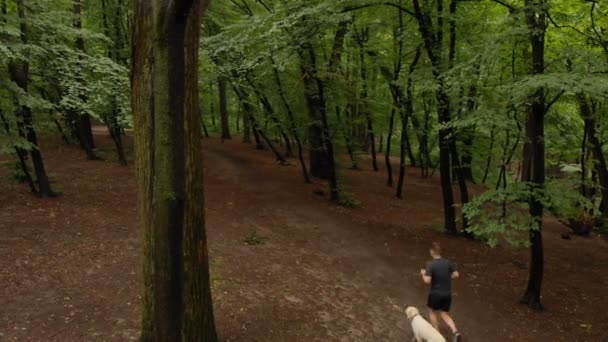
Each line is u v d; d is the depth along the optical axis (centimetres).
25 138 1363
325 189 1995
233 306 858
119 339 696
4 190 1461
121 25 2111
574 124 1656
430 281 834
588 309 1020
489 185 2547
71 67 1412
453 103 1346
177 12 423
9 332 677
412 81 1412
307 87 1795
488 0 1438
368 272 1155
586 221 1703
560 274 1249
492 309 992
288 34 1421
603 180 1811
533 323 941
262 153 2897
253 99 2233
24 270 884
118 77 1492
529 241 945
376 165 2802
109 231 1177
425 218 1758
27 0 1305
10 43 1177
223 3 2127
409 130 2361
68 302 794
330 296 980
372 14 1689
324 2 1331
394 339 826
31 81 1478
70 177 1772
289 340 771
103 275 919
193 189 623
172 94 448
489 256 1362
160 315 487
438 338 718
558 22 1168
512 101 934
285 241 1310
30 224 1148
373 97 2127
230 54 1568
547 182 976
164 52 440
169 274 479
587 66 896
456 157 1525
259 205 1653
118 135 2095
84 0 2077
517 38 1031
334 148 2069
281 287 985
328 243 1342
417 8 1368
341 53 1827
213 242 1202
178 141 458
